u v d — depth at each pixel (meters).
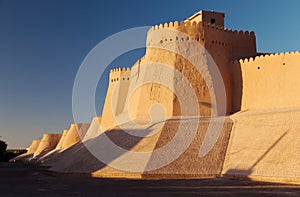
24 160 68.62
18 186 15.92
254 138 20.33
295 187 14.33
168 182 16.38
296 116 20.30
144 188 14.02
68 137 49.94
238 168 18.58
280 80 24.97
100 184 15.77
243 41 30.12
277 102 24.75
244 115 23.59
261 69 26.27
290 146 18.09
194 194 12.17
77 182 17.08
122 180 17.61
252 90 26.58
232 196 11.66
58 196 11.97
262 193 12.45
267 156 18.28
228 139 21.59
